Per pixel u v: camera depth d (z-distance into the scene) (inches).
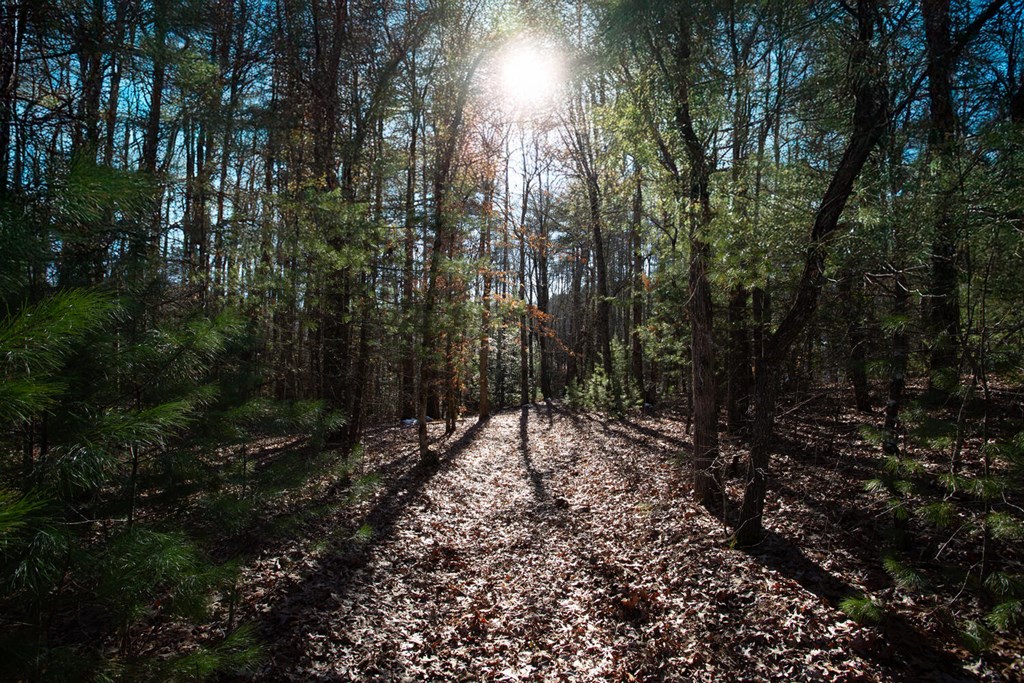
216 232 237.1
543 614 218.7
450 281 467.2
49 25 121.0
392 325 407.8
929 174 170.4
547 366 1293.1
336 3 437.1
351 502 197.6
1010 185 136.3
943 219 150.9
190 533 125.8
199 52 188.9
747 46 264.8
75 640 104.1
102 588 86.3
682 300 486.9
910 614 185.9
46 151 96.8
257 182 574.9
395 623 204.4
